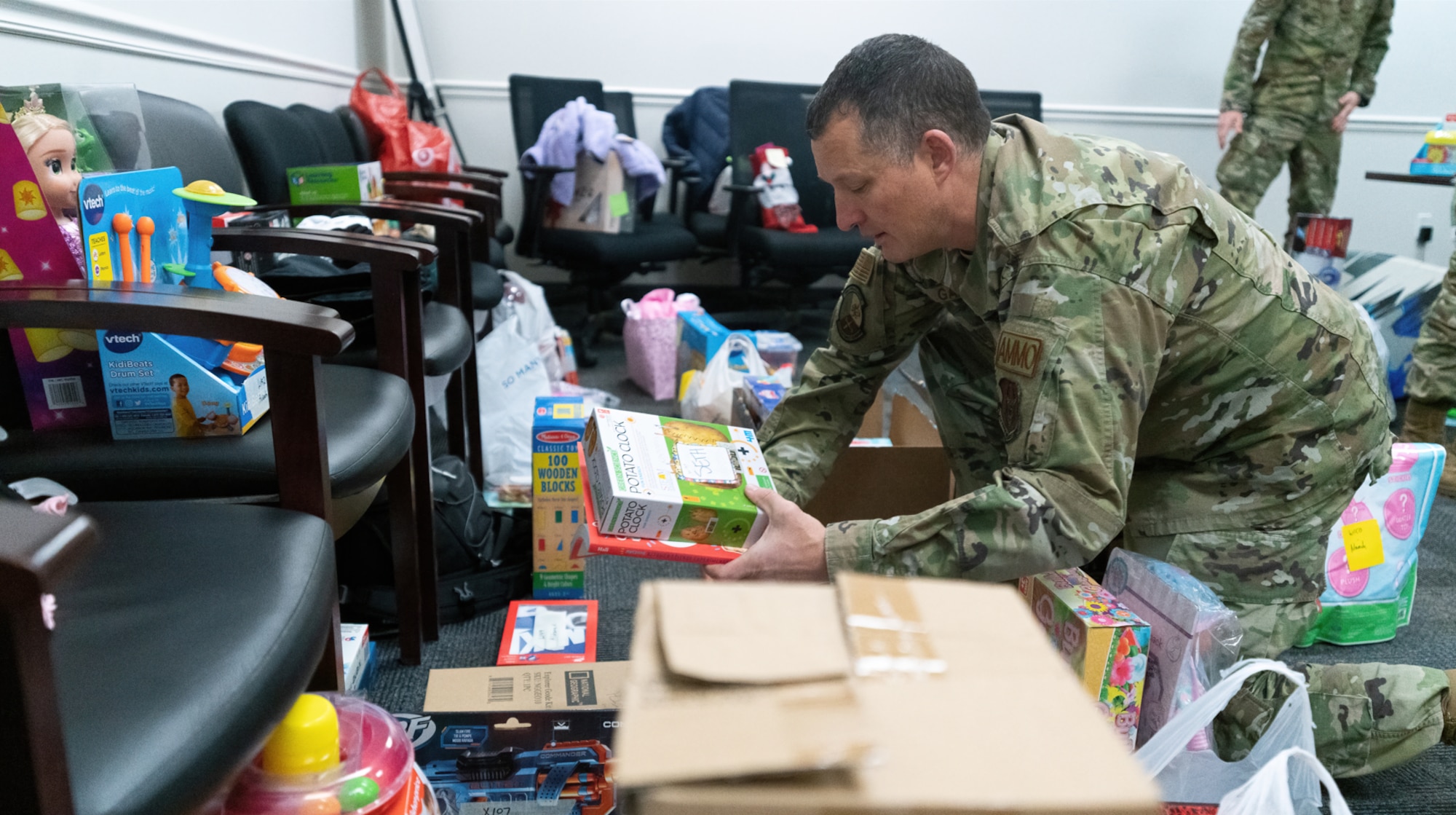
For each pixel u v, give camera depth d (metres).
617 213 3.19
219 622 0.65
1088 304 0.96
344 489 0.98
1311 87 3.49
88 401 1.02
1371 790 1.29
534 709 1.03
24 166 0.94
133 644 0.61
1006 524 0.94
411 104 3.45
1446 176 2.98
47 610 0.42
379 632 1.55
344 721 0.84
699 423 1.13
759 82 3.48
